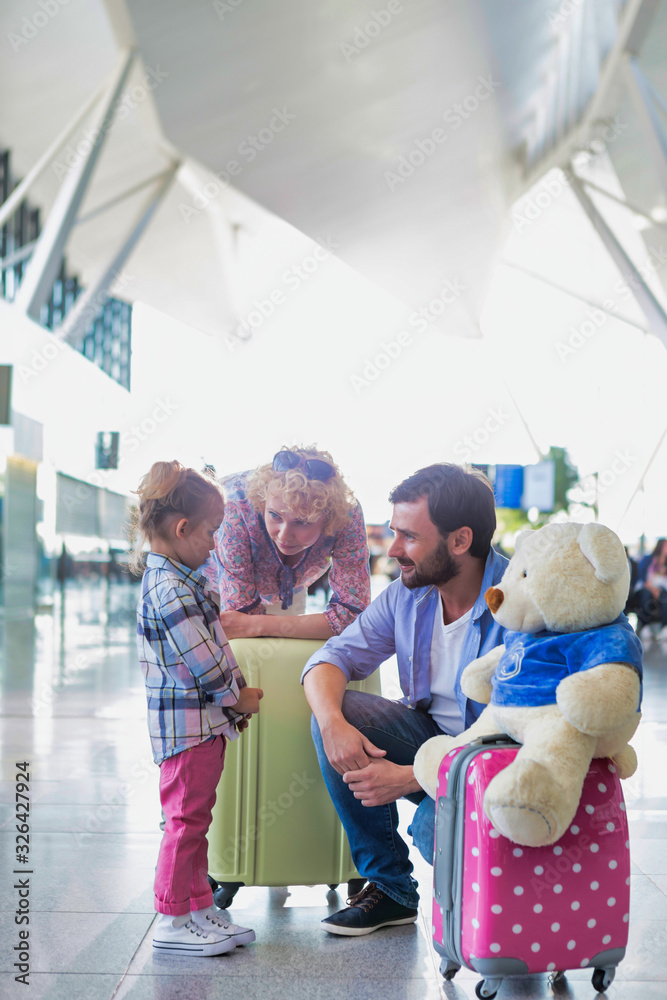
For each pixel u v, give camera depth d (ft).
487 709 7.42
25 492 56.39
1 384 37.65
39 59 43.62
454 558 7.90
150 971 7.19
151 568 8.08
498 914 6.23
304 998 6.65
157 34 38.40
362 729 8.17
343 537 9.75
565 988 6.89
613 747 6.59
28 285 42.83
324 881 8.75
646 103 43.19
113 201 59.47
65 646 41.86
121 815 12.33
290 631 9.19
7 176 57.93
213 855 8.64
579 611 6.56
